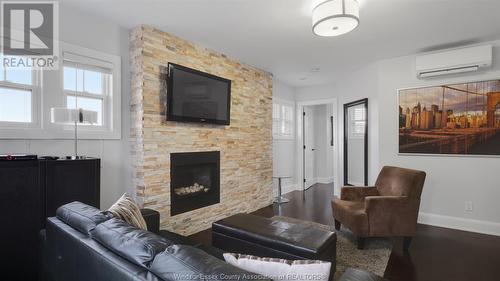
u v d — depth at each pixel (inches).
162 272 35.2
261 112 175.6
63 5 93.2
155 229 84.9
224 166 146.3
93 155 101.1
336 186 211.0
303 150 241.0
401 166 149.0
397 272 90.0
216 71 140.3
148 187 108.7
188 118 121.4
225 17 102.3
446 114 136.9
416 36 120.7
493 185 127.0
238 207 155.4
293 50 139.6
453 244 113.5
